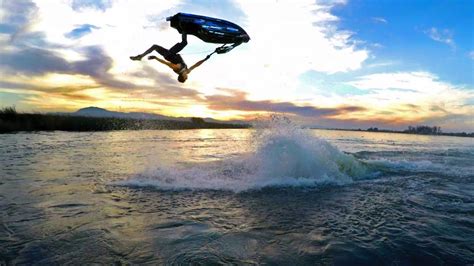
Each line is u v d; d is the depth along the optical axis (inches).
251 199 348.2
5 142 945.5
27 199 334.6
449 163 704.4
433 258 207.8
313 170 477.7
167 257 199.6
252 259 199.0
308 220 278.7
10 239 226.5
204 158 688.4
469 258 208.8
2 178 440.1
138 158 675.4
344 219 283.3
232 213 295.6
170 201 336.2
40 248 211.9
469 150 1147.3
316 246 221.6
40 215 281.6
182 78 361.1
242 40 362.0
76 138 1189.7
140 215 285.9
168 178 453.4
